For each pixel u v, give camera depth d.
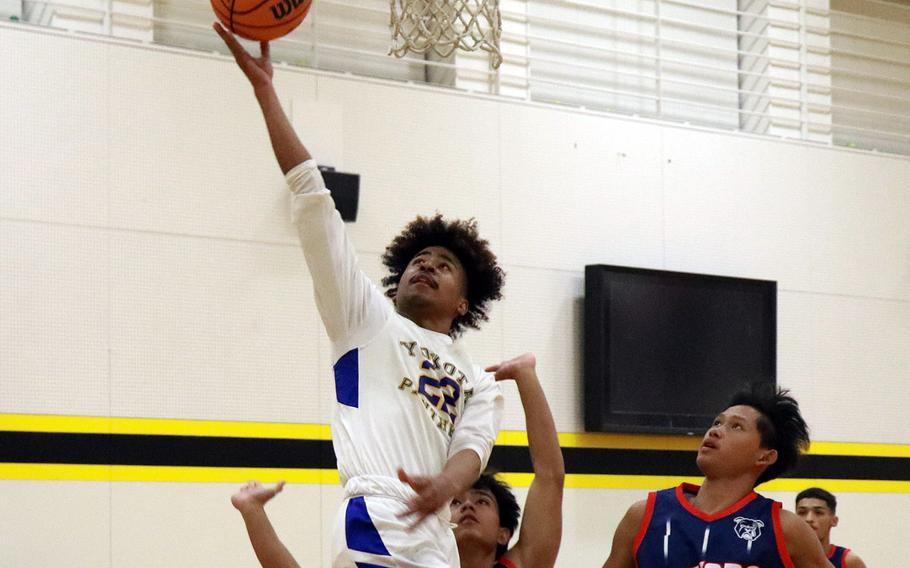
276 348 8.32
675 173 9.97
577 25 10.02
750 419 4.64
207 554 7.91
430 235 4.30
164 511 7.84
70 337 7.76
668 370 9.45
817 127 10.74
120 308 7.93
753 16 10.54
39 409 7.61
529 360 4.07
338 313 3.65
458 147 9.16
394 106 8.98
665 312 9.51
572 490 9.17
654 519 4.65
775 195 10.35
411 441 3.59
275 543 3.56
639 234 9.73
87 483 7.66
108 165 8.02
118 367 7.86
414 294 3.92
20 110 7.83
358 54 9.27
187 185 8.23
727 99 10.68
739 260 10.12
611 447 9.36
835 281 10.52
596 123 9.70
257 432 8.18
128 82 8.15
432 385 3.70
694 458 9.64
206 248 8.22
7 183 7.74
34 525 7.49
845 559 7.32
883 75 11.35
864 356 10.55
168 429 7.93
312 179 3.62
